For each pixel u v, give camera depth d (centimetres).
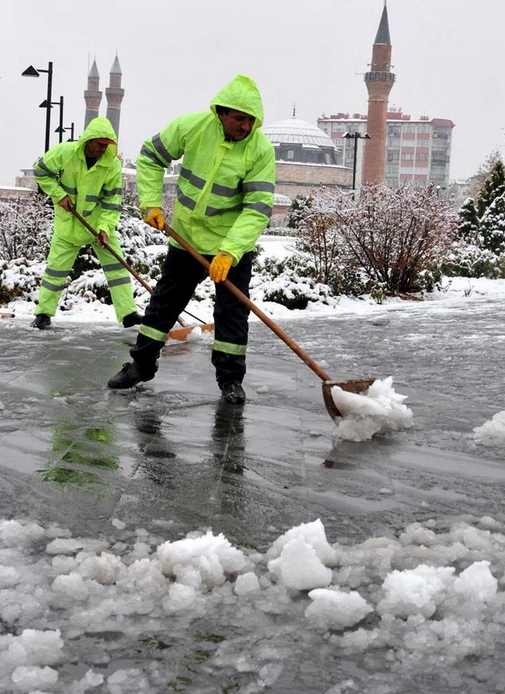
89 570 260
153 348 543
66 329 843
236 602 245
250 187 497
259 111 481
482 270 1878
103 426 453
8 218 1423
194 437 437
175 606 240
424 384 600
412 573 253
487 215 2645
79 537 293
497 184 2905
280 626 231
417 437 452
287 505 337
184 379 594
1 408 488
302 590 254
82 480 359
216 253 520
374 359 704
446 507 340
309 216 1402
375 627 232
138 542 288
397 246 1418
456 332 881
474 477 382
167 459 396
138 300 1067
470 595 248
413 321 986
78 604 240
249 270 529
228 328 522
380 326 934
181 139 505
